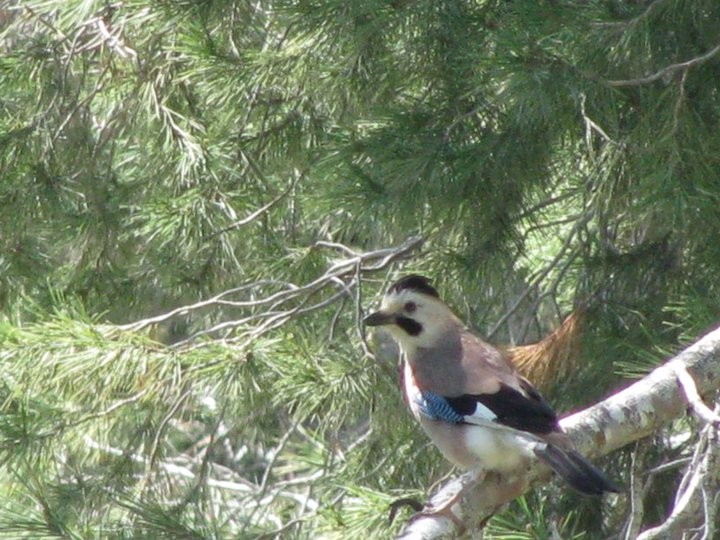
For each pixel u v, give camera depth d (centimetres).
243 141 1280
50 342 1037
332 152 1118
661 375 880
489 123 1100
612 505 1209
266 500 1539
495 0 1059
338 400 1136
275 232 1331
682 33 1037
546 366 1130
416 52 1105
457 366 929
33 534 973
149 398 1053
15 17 1457
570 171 1162
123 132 1352
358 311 1165
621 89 1037
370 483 1172
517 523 900
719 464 762
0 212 1327
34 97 1355
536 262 1402
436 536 815
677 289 1147
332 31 1105
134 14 1241
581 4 995
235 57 1184
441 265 1186
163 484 1120
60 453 1076
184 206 1227
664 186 985
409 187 1079
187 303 1358
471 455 884
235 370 1077
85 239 1354
